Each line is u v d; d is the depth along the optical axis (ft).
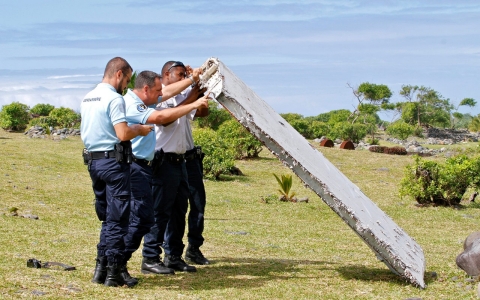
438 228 37.55
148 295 15.74
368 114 260.21
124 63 16.80
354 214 17.34
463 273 19.62
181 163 19.33
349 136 146.61
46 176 50.65
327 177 18.33
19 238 24.07
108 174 16.19
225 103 17.26
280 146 17.20
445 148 148.97
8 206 34.01
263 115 18.31
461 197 47.16
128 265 20.16
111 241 16.33
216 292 16.48
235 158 75.31
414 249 20.47
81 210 35.37
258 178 61.98
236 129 76.79
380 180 63.41
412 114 286.05
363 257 23.56
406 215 43.14
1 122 106.83
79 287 16.05
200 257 20.92
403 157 85.25
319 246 26.76
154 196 18.88
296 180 61.16
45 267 18.54
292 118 177.68
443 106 299.79
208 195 47.62
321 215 41.50
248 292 16.61
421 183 47.09
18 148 71.26
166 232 19.65
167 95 18.98
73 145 80.79
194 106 17.20
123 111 16.17
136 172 17.46
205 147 58.75
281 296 16.31
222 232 30.30
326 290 17.20
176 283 17.54
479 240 19.93
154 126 18.21
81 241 24.30
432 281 18.63
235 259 22.07
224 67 18.67
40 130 99.60
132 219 17.26
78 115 125.80
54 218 31.32
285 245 26.61
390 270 20.24
